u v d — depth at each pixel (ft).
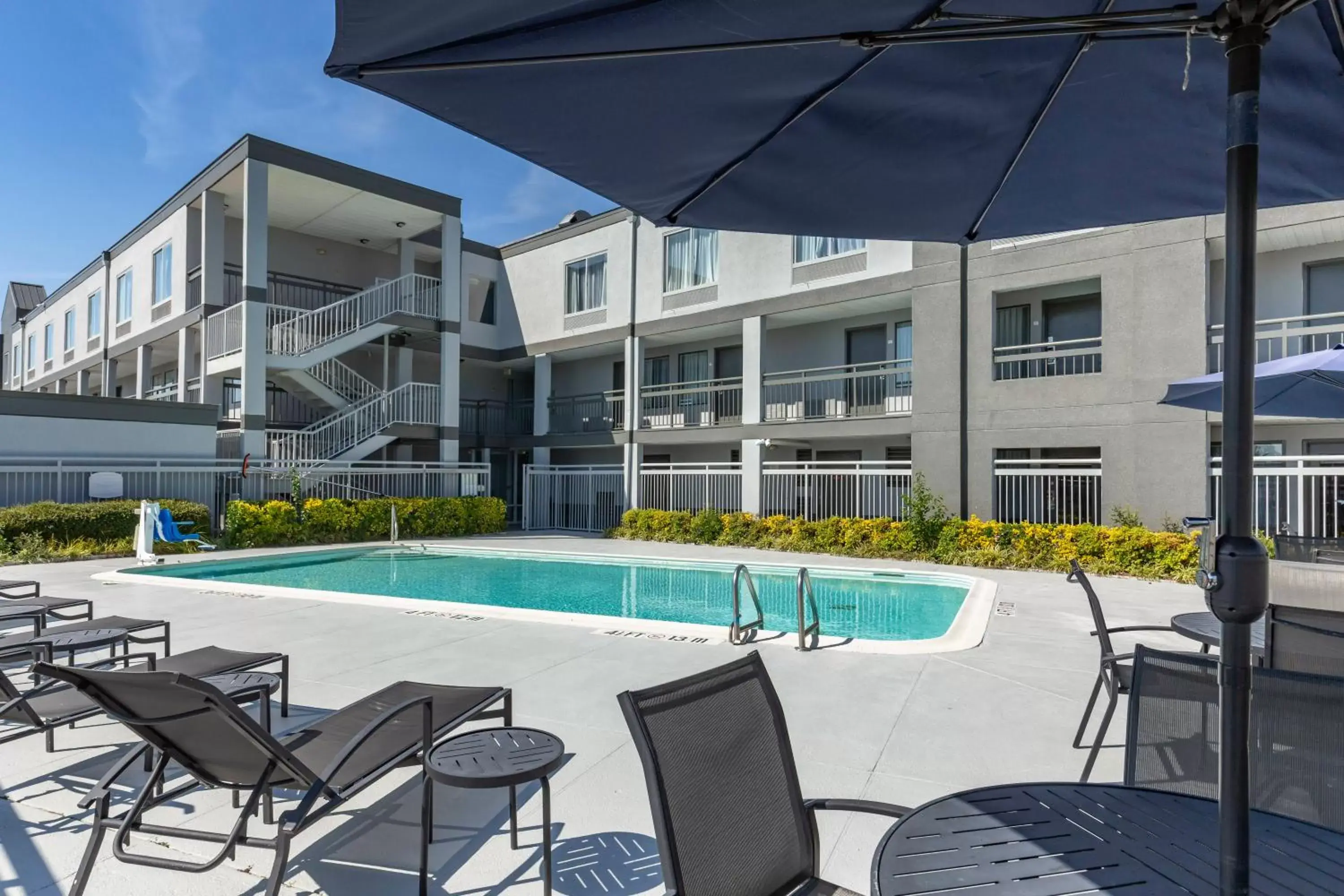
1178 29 5.42
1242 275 4.92
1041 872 5.63
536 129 7.34
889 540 46.01
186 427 52.49
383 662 20.24
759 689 7.41
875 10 6.09
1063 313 47.91
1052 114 8.33
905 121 8.11
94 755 13.43
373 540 57.16
